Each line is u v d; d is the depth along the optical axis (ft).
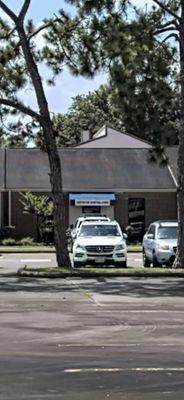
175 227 84.23
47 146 75.92
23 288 60.29
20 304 49.21
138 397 23.82
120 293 56.34
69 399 23.57
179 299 52.31
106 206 145.07
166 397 23.84
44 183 145.07
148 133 72.49
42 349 32.48
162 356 30.86
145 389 24.91
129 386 25.34
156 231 84.07
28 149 155.43
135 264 91.97
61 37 77.20
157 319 42.16
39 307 47.62
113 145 183.83
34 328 38.63
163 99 69.62
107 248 79.87
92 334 36.70
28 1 74.54
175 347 33.06
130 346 33.27
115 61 70.13
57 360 29.91
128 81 69.46
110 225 85.76
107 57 72.23
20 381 26.12
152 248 82.74
